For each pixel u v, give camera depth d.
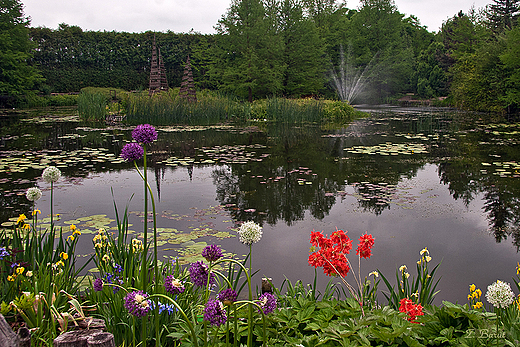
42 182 5.75
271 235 3.71
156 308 1.48
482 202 4.84
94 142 9.98
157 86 19.66
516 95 20.05
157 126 14.23
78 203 4.71
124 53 33.03
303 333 1.69
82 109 17.41
